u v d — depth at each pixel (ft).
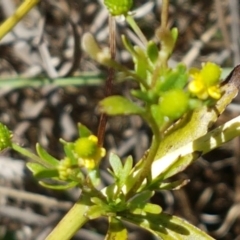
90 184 0.37
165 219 0.40
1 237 0.94
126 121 1.01
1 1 0.92
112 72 0.42
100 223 0.95
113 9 0.38
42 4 0.93
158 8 0.97
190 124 0.42
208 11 1.00
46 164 0.37
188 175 1.03
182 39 1.00
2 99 0.96
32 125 0.96
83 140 0.35
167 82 0.31
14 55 0.95
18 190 0.90
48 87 0.94
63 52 0.93
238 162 1.00
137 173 0.39
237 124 0.42
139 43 0.89
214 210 1.05
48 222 0.90
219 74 0.32
